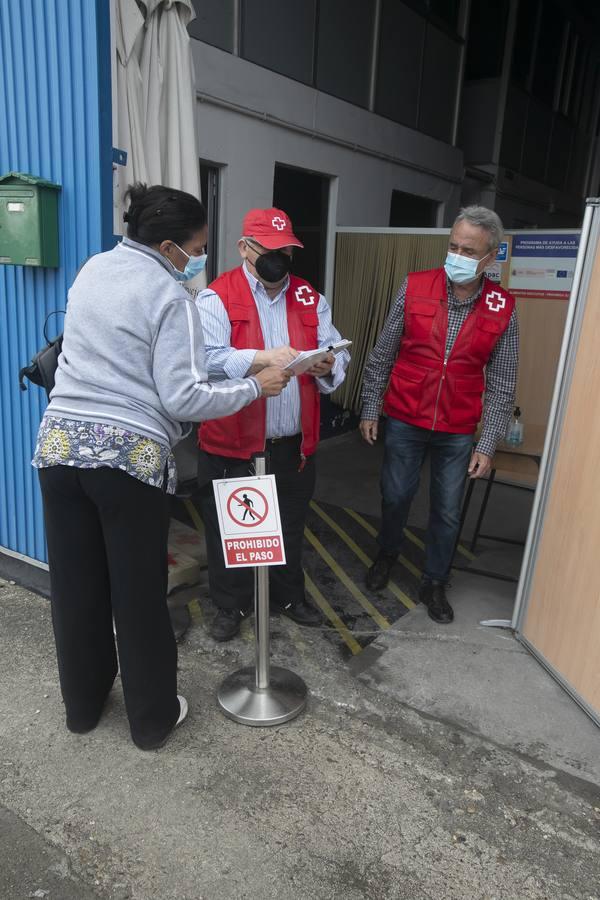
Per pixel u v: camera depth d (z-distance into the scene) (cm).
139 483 184
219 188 446
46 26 247
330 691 245
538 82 922
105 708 230
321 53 514
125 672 201
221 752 213
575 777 209
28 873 169
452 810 194
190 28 401
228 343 238
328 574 340
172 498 417
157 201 180
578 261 244
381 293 566
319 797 196
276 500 206
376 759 212
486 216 245
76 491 185
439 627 292
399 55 614
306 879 170
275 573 283
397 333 289
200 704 236
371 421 302
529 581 276
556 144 1027
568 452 251
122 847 177
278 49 470
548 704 243
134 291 177
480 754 217
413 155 658
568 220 1139
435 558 300
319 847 179
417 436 288
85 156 251
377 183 614
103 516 185
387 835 184
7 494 315
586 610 237
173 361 178
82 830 182
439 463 290
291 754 213
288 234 229
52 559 196
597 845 184
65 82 248
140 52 298
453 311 269
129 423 179
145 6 293
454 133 743
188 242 187
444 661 267
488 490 365
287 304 249
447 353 271
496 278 480
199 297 243
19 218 257
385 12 580
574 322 248
